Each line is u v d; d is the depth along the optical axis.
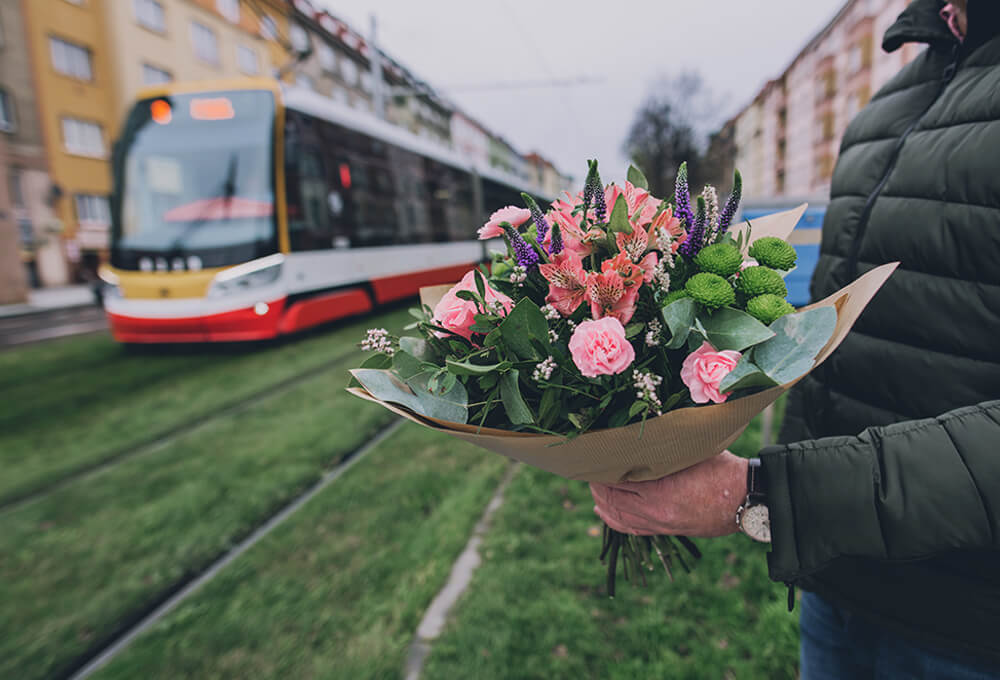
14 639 2.07
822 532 0.71
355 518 2.71
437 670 1.79
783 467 0.76
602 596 2.04
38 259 20.88
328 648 1.92
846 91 28.92
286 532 2.62
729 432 0.77
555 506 2.63
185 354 6.63
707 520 0.84
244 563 2.39
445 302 0.88
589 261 0.83
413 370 0.85
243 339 6.30
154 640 2.00
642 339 0.79
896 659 0.85
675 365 0.78
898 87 1.04
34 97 20.67
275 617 2.07
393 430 3.88
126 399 5.00
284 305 6.50
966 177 0.78
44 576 2.43
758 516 0.81
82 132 22.36
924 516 0.65
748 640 1.81
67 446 3.96
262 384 5.27
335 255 7.32
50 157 21.20
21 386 5.56
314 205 6.97
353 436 3.81
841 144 1.18
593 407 0.76
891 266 0.71
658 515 0.87
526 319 0.75
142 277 6.28
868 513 0.68
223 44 26.95
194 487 3.17
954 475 0.64
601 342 0.70
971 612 0.74
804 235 2.59
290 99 6.70
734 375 0.68
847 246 1.04
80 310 14.98
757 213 2.65
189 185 6.44
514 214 0.85
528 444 0.79
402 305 9.93
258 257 6.29
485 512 2.66
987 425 0.65
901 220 0.88
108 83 22.95
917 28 0.95
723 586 2.04
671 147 38.72
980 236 0.75
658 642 1.84
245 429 4.05
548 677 1.75
